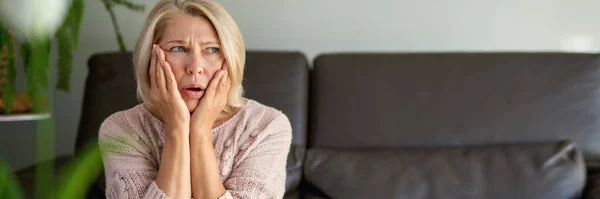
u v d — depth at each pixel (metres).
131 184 1.03
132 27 2.11
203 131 1.03
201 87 1.04
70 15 0.96
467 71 1.69
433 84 1.68
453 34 2.09
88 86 1.69
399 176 1.50
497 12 2.08
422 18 2.09
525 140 1.63
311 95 1.74
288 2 2.10
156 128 1.11
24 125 2.13
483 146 1.62
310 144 1.68
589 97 1.66
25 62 0.76
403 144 1.64
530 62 1.70
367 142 1.65
